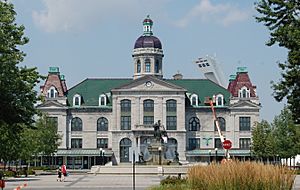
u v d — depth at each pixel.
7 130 50.41
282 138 98.50
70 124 136.50
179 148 132.75
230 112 137.38
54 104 135.50
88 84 142.62
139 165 83.06
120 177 74.44
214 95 139.62
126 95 133.50
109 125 136.62
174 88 133.88
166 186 37.25
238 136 136.75
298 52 30.47
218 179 26.12
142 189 47.81
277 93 32.91
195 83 142.88
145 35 149.00
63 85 146.12
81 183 59.38
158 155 86.38
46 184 57.69
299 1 31.30
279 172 25.03
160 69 147.12
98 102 137.75
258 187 25.11
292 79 31.62
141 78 133.62
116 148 132.12
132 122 132.88
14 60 39.03
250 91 138.38
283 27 30.95
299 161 120.88
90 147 136.00
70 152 132.88
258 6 32.06
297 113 33.19
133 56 147.25
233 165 26.14
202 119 137.50
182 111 133.50
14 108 39.06
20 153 81.56
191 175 29.52
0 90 38.22
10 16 40.56
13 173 79.31
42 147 106.06
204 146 136.38
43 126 109.00
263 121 115.25
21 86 40.31
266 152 105.62
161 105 133.38
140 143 131.25
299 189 43.56
